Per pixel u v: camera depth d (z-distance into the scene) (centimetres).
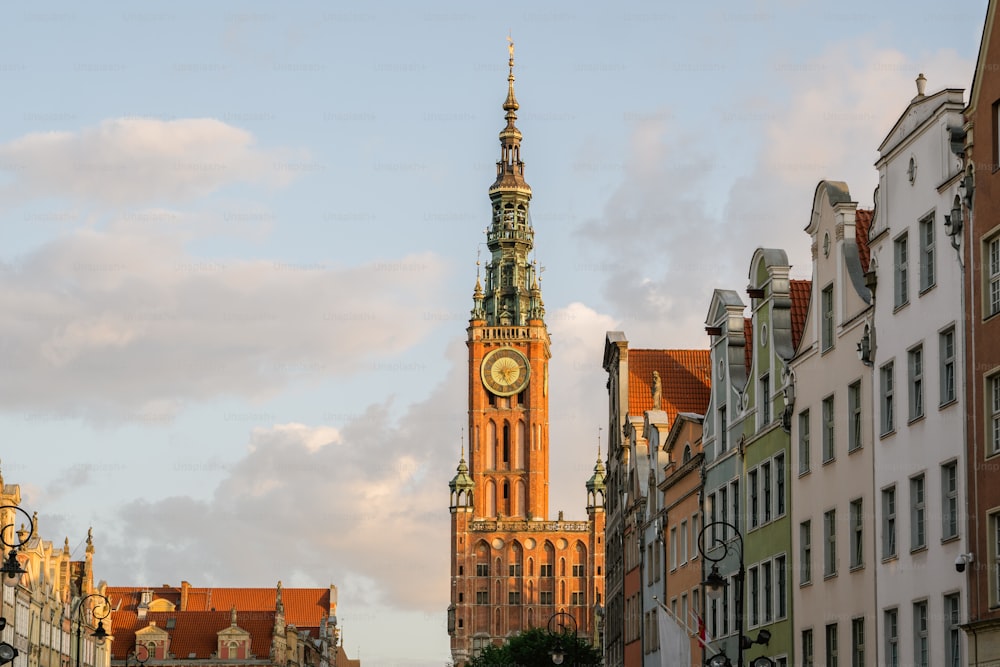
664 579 9031
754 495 7175
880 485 5638
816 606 6259
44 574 12169
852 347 5928
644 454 10031
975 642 4794
